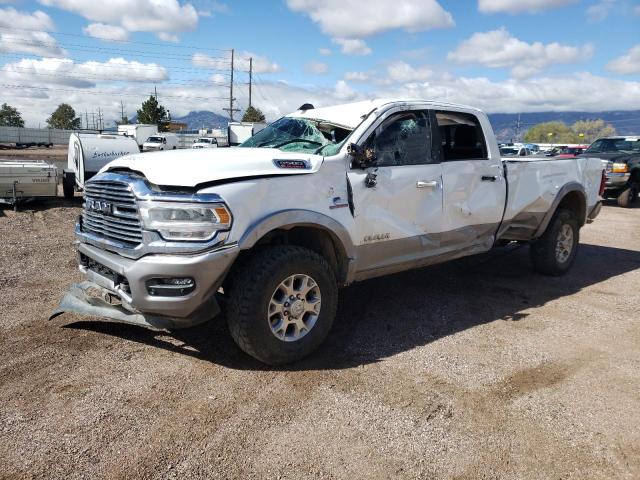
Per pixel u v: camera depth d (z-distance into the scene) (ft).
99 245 12.46
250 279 11.63
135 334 14.19
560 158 21.61
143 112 244.42
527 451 9.43
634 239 31.48
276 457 9.07
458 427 10.12
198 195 10.97
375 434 9.81
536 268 21.48
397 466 8.91
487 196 17.26
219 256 11.03
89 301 13.48
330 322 13.12
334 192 13.02
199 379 11.79
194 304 11.28
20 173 37.60
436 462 9.05
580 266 23.71
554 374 12.46
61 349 13.16
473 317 16.38
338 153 13.53
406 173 14.67
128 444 9.34
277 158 12.63
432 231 15.61
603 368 12.85
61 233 29.22
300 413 10.46
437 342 14.25
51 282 18.89
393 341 14.24
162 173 11.41
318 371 12.30
